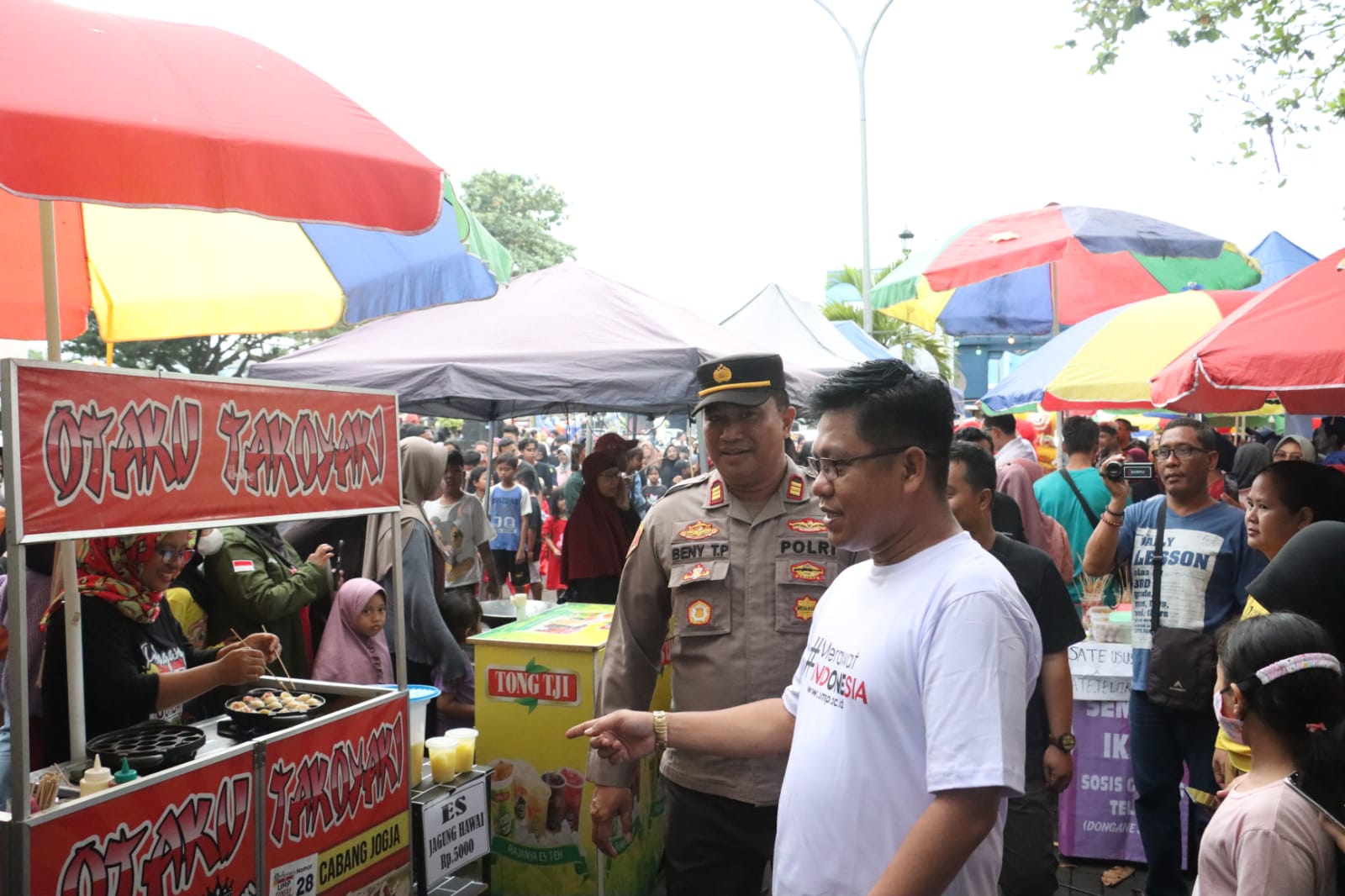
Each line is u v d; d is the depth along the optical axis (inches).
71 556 111.0
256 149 100.0
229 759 109.5
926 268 254.5
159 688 119.7
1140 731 168.1
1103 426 415.8
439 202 115.6
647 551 125.3
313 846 120.6
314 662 179.6
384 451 135.3
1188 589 162.7
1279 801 82.6
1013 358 768.9
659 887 183.5
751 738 86.6
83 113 90.7
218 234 183.2
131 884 98.7
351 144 109.3
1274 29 268.2
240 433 112.2
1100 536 177.5
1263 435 547.2
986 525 140.5
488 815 159.5
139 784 99.5
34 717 138.3
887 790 66.7
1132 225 250.5
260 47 122.3
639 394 252.2
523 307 291.7
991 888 68.7
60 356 125.2
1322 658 85.4
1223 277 297.7
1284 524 130.9
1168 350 248.8
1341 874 80.4
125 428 99.1
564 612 195.8
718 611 116.6
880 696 67.2
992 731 61.6
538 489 552.1
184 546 127.6
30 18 102.1
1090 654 194.4
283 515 117.9
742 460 116.1
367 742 130.7
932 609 66.1
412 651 193.6
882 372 70.7
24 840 89.6
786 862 72.1
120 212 169.2
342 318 200.5
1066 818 195.6
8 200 156.8
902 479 69.9
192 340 839.1
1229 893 85.0
